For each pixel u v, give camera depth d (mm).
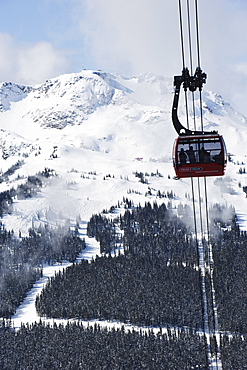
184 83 96562
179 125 113750
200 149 111688
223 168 112188
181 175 113625
